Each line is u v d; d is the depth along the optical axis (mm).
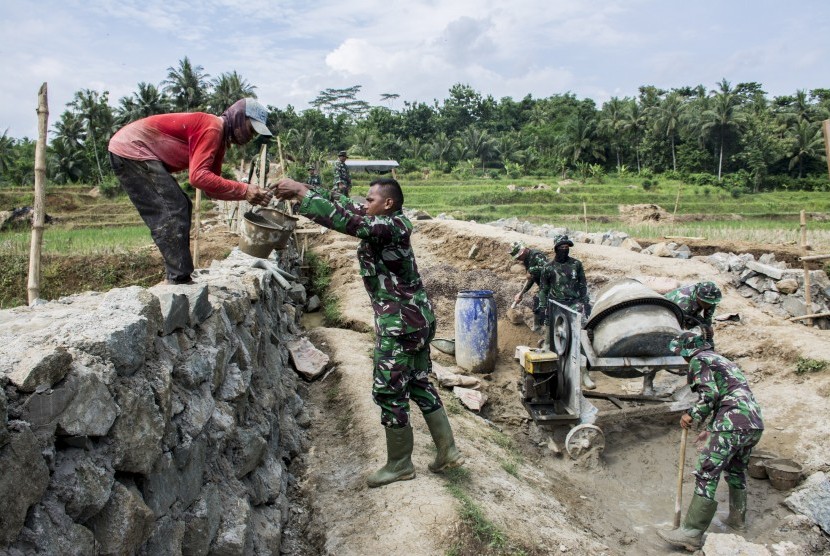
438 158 79812
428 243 15281
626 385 8844
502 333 10492
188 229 3947
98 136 55406
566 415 6750
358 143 79250
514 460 6227
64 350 2072
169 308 3051
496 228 15422
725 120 67938
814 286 11227
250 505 3824
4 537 1707
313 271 13906
